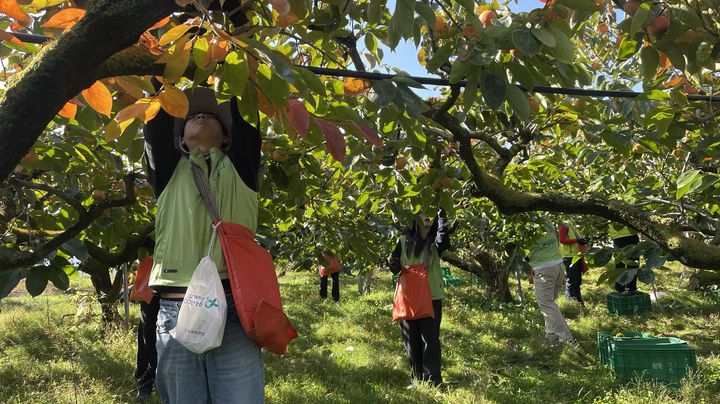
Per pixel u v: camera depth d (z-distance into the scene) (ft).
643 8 5.13
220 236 5.54
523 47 4.62
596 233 21.17
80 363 18.34
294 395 15.61
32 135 3.24
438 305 17.08
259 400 5.64
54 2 4.12
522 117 5.02
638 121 7.97
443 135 9.63
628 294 28.91
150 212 14.51
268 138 9.39
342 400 15.35
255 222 6.13
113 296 21.39
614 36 11.16
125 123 4.18
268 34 3.83
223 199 5.67
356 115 4.49
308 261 18.33
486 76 5.07
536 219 17.13
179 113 3.70
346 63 8.82
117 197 12.42
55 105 3.29
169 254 5.60
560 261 22.06
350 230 15.57
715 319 26.12
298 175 10.16
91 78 3.57
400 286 16.78
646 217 8.23
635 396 14.89
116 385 16.51
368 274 40.68
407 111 5.09
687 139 11.28
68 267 7.72
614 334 22.72
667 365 16.63
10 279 6.30
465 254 36.58
